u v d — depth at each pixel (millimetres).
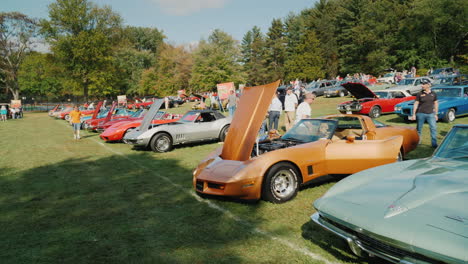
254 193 4312
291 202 4520
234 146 5070
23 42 56250
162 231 3834
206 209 4488
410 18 44188
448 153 3357
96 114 18016
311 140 5328
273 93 4828
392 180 2896
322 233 3516
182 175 6668
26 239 3797
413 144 6570
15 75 57844
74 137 14227
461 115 12195
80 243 3617
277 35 77938
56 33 46625
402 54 46219
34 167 8297
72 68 48344
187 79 62438
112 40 53250
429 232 2088
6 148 12047
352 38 55094
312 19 68312
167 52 68750
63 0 45875
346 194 2859
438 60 42031
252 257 3082
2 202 5363
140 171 7246
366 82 29391
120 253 3322
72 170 7723
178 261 3088
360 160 4824
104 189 5883
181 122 10586
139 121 12570
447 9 39906
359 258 2898
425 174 2865
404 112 12195
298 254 3078
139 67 64188
